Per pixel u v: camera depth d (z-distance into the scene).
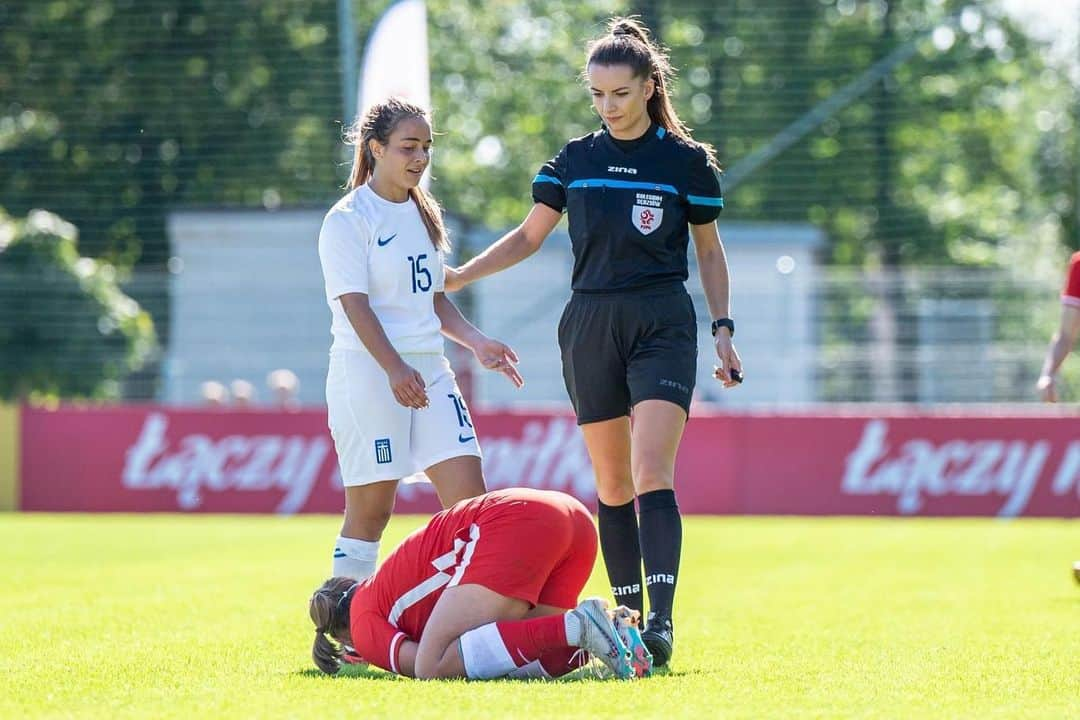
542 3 128.50
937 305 68.38
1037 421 57.81
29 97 93.19
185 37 95.00
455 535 16.70
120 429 61.31
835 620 23.81
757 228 83.38
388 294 19.52
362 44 96.00
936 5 111.81
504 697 14.84
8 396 76.56
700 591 29.70
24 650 19.34
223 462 60.66
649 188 19.16
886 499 58.28
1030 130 135.25
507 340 73.44
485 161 130.75
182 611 24.69
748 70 106.69
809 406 67.12
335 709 14.18
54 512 61.34
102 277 78.38
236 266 77.19
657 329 19.05
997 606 26.28
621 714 13.91
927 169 122.56
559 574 16.98
